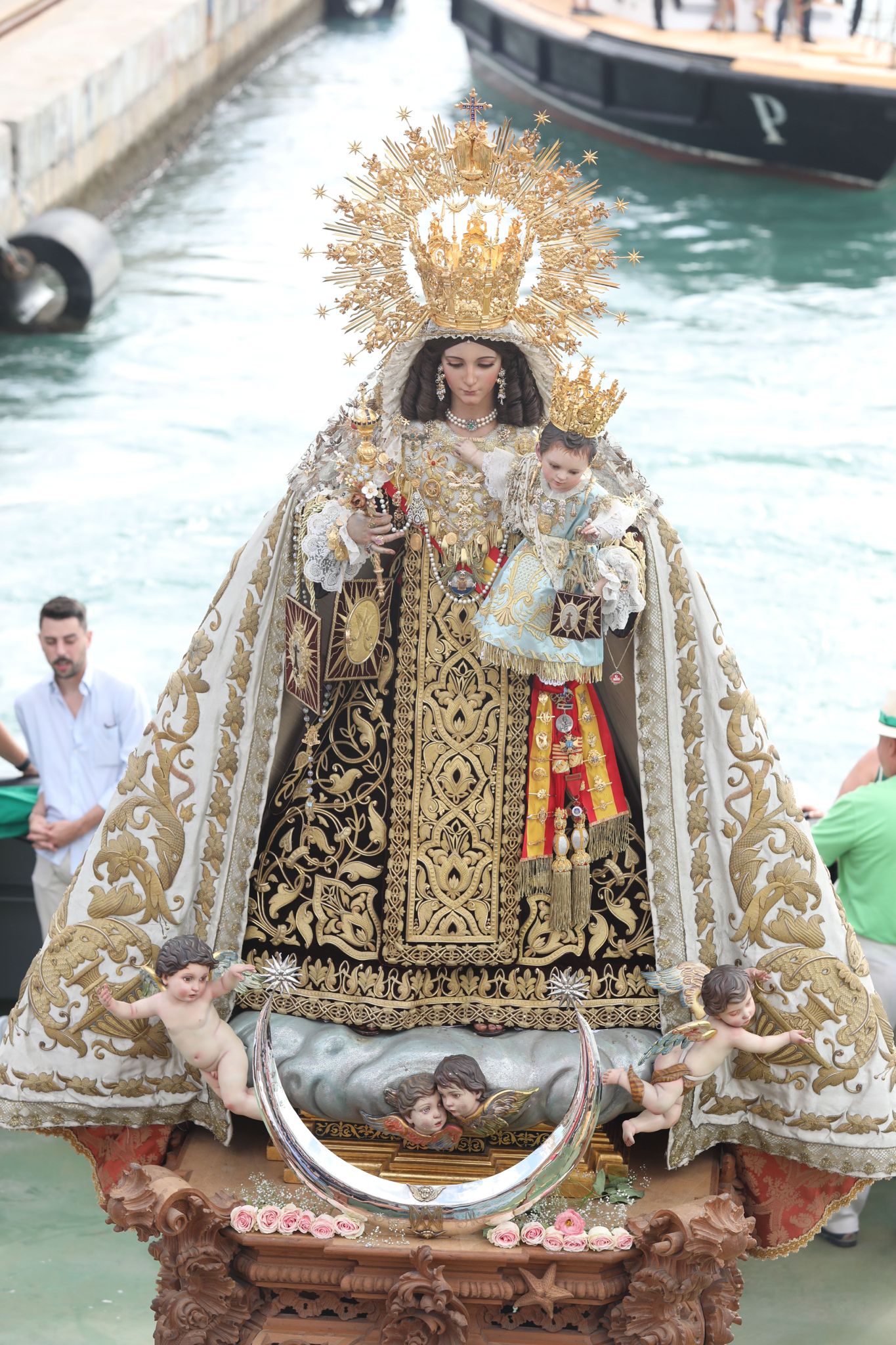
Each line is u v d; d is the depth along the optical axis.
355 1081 9.16
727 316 40.22
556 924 9.54
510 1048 9.35
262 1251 8.91
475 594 9.17
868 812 11.66
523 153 8.70
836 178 51.09
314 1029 9.52
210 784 9.43
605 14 55.09
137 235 47.59
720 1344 9.04
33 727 13.84
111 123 48.97
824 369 36.47
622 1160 9.48
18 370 36.62
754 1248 9.87
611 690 9.50
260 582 9.23
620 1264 8.85
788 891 9.27
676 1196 9.31
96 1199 12.40
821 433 32.66
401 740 9.43
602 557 8.66
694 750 9.31
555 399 8.37
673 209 49.03
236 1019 9.61
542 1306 8.72
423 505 9.13
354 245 8.80
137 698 13.85
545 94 56.09
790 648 24.22
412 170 8.77
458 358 8.84
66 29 52.47
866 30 53.25
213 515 28.91
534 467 8.71
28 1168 12.79
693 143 52.09
